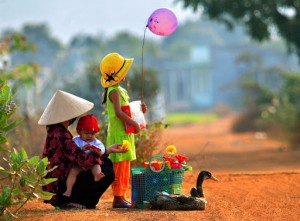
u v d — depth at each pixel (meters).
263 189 23.86
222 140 66.69
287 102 72.94
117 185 20.45
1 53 43.81
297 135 59.47
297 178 26.22
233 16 63.06
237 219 18.22
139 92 58.31
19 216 18.44
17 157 17.94
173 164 20.34
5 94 18.42
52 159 19.67
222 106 175.62
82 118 20.00
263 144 59.41
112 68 20.30
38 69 47.59
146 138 27.27
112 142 20.39
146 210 19.64
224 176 27.33
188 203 19.48
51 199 19.95
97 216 18.31
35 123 35.53
